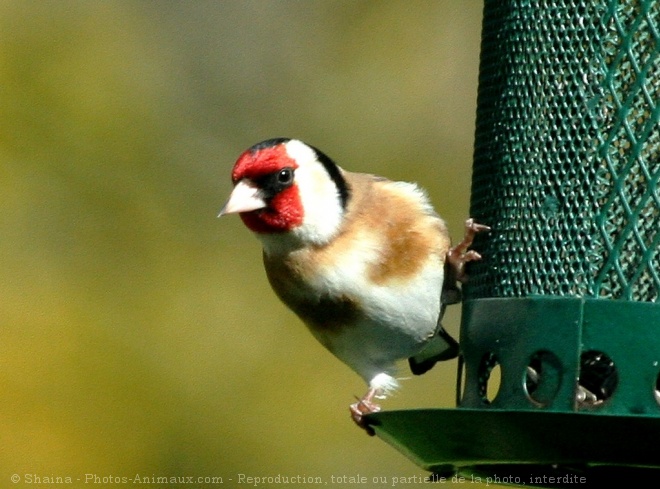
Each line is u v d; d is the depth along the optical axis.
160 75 15.52
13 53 14.86
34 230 14.40
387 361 8.97
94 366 13.65
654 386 7.33
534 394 7.61
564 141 8.16
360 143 15.24
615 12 8.05
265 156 8.78
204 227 14.98
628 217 7.93
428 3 15.59
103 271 14.42
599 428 6.96
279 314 14.33
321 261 8.75
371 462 13.25
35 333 13.70
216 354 13.98
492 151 8.55
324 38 15.75
